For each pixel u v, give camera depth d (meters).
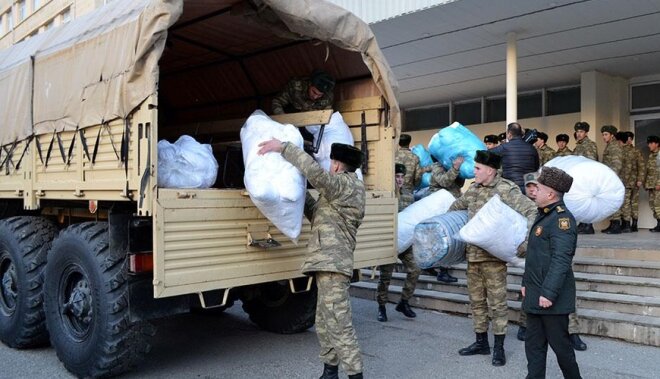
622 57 9.26
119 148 3.77
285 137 3.83
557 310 3.45
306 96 5.12
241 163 4.89
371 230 4.71
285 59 5.50
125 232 3.85
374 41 4.57
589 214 5.40
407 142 6.85
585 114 10.21
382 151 4.96
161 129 6.29
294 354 4.77
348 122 5.21
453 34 8.33
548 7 7.16
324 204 3.78
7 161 5.26
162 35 3.56
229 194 3.79
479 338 4.75
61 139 4.46
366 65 4.79
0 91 5.44
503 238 4.30
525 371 4.35
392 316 6.22
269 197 3.60
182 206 3.54
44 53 4.77
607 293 5.74
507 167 6.15
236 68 6.00
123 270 3.76
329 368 3.84
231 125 5.58
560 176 3.55
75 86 4.28
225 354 4.78
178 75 6.53
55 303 4.23
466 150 6.44
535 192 3.69
